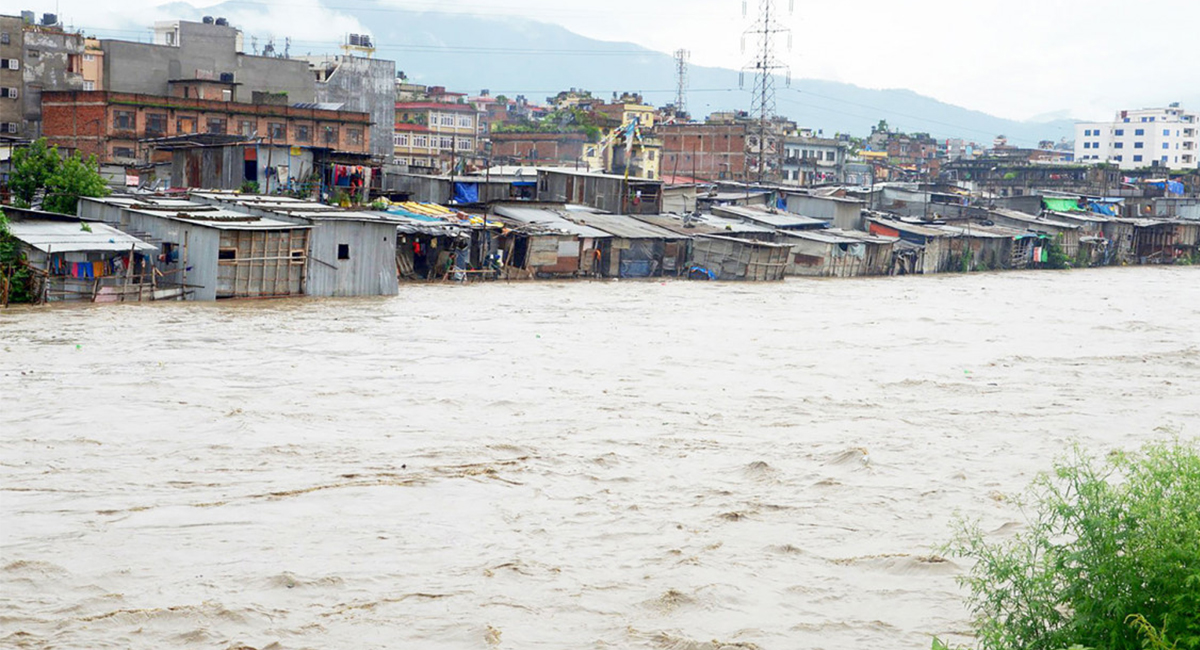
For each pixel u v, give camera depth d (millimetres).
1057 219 116188
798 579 16922
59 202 58031
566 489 21422
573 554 17766
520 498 20734
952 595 16344
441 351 38094
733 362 38000
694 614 15531
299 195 70000
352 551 17594
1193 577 10977
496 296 58812
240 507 19609
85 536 17828
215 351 36344
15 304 46594
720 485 21984
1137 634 11188
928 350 42844
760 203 98312
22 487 20328
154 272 50344
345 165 73188
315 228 54531
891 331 49188
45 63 89750
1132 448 25984
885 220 99000
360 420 26859
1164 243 121625
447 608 15516
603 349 39969
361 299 54750
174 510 19297
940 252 97375
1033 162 161250
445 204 78562
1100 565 11742
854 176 147750
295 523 18844
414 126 124312
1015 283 86438
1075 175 143750
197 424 25734
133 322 42438
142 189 70562
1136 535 11711
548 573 16906
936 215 114250
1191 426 28891
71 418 25844
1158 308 65500
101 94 81500
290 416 26953
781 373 35938
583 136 122438
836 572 17250
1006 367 38750
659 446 25094
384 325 44719
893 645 14688
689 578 16781
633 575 16922
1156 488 12008
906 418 29031
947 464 24094
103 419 25906
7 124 88625
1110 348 45094
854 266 88188
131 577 16203
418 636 14641
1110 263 117625
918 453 25016
